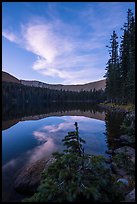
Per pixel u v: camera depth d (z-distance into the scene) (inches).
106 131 842.8
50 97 6683.1
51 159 349.7
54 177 184.5
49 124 1194.0
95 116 1539.1
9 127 1065.5
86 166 187.9
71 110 2365.9
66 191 160.7
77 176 172.6
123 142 607.5
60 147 615.8
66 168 185.5
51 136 818.8
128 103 1611.7
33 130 976.9
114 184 180.2
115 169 345.1
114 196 173.0
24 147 614.9
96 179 174.2
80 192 158.9
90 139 698.2
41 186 162.2
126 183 269.4
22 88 5905.5
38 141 714.2
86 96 6973.4
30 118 1512.1
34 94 6112.2
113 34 2188.7
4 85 5187.0
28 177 313.6
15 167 409.1
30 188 299.3
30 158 486.9
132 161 352.2
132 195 205.0
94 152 519.2
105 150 540.4
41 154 528.1
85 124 1127.6
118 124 1010.1
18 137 793.6
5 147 613.0
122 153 384.5
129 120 750.5
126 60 1684.3
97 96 6259.8
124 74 1692.9
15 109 2546.8
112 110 1791.3
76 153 215.3
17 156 504.4
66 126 1106.7
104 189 172.7
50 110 2405.3
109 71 2304.4
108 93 2396.7
